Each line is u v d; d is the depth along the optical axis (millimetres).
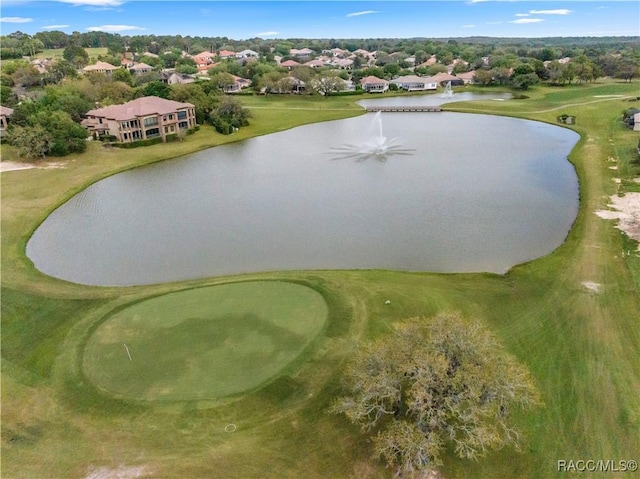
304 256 43219
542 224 48281
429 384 19234
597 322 30688
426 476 20609
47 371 27641
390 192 59812
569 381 25719
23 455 22562
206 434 23062
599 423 23016
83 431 23594
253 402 24500
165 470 21531
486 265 40281
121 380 26141
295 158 78625
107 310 33469
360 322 30734
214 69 175125
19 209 56656
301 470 21328
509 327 30594
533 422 23125
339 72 183750
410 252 43156
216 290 35188
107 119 86125
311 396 24938
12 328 32438
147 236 49250
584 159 68938
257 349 27938
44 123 78250
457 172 67125
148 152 82250
